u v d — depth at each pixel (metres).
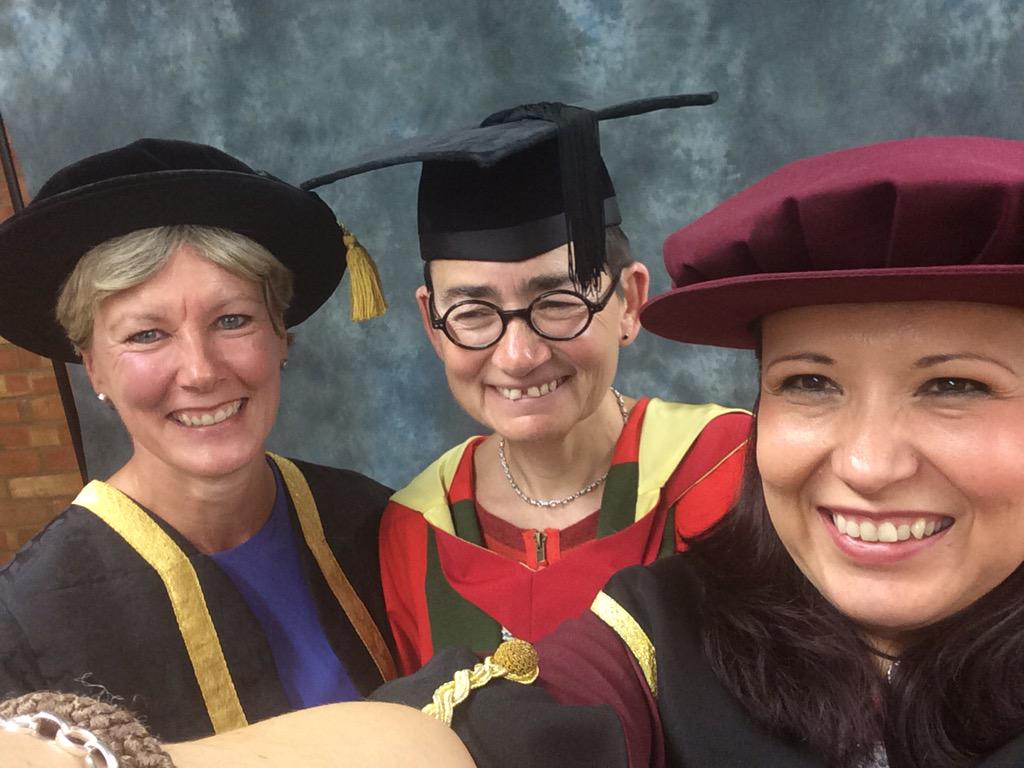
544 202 1.35
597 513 1.53
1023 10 2.82
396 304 3.15
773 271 0.67
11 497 3.36
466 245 1.37
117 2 2.96
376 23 2.97
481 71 2.99
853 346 0.64
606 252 1.40
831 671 0.75
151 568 1.38
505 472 1.60
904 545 0.66
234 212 1.33
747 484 0.87
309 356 3.24
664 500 1.50
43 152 3.04
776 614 0.79
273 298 1.43
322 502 1.65
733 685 0.77
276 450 3.32
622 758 0.68
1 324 1.45
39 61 3.00
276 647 1.48
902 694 0.73
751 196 0.70
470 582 1.51
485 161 1.25
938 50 2.89
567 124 1.31
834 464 0.66
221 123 3.03
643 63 2.97
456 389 1.47
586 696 0.75
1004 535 0.65
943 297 0.60
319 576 1.56
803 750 0.75
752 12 2.91
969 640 0.70
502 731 0.67
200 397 1.33
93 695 1.30
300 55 2.99
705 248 0.70
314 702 1.48
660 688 0.80
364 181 3.06
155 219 1.28
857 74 2.93
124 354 1.32
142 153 1.38
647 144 3.03
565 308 1.38
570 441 1.52
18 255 1.30
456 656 0.75
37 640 1.29
